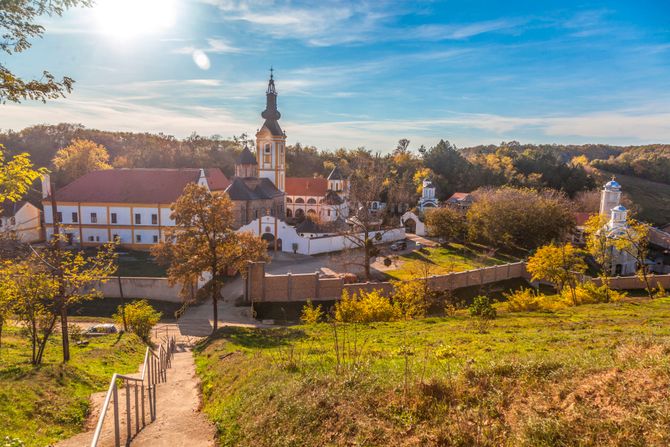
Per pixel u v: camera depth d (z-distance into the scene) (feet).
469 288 156.15
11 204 213.05
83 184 217.77
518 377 37.50
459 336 71.41
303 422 35.04
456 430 30.25
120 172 224.12
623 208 192.13
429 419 32.65
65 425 41.22
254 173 268.62
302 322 122.31
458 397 35.17
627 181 471.21
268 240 213.05
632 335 57.77
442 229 243.19
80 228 210.38
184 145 472.85
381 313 105.91
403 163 441.68
